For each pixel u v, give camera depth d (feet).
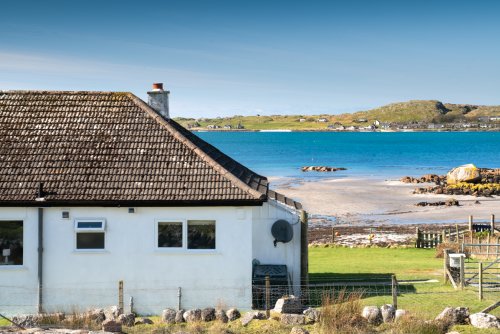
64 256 64.03
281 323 55.98
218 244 64.49
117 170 66.23
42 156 67.51
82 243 64.49
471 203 200.03
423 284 76.28
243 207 64.39
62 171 65.98
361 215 175.42
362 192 227.61
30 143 68.95
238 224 64.54
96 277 64.23
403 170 329.52
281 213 70.03
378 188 240.94
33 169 66.08
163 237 64.75
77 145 68.85
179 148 68.80
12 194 63.26
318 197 212.84
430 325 53.42
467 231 120.98
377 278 82.07
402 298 66.49
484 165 372.79
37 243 63.72
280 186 246.06
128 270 64.34
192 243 64.75
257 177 86.22
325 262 102.27
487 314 54.80
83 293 64.08
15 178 65.00
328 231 147.74
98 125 71.26
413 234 139.44
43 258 63.87
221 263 64.59
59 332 51.78
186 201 63.21
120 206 63.62
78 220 63.93
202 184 64.85
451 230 127.65
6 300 63.57
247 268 64.54
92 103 74.18
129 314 57.67
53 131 70.38
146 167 66.64
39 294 63.52
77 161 67.05
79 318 57.36
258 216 70.08
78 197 63.21
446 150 538.88
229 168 77.36
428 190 228.43
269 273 66.69
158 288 64.44
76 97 75.00
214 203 63.46
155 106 80.84
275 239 69.46
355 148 575.38
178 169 66.44
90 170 66.13
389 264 98.12
